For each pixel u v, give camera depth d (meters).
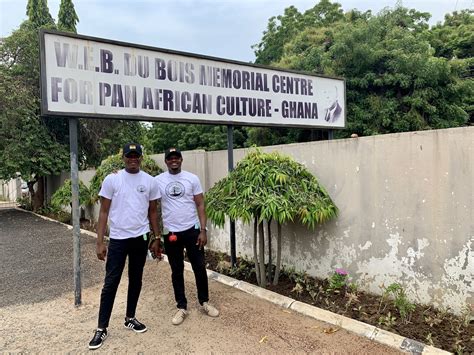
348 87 11.68
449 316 3.41
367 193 4.08
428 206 3.57
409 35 12.17
